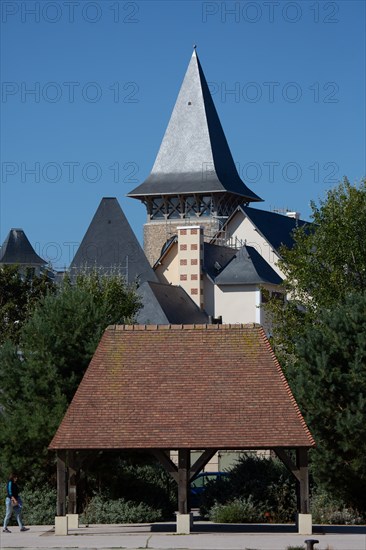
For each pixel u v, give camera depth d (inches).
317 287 3437.5
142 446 2007.9
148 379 2100.1
